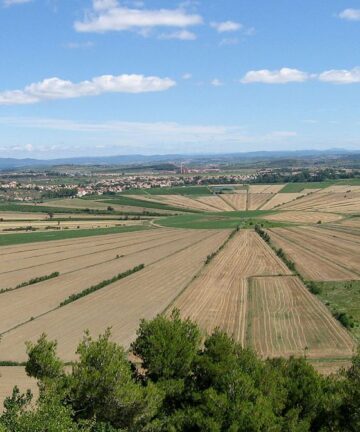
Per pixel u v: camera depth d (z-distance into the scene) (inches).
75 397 1491.1
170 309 3703.3
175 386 1633.9
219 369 1620.3
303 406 1584.6
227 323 3368.6
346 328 3198.8
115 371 1508.4
